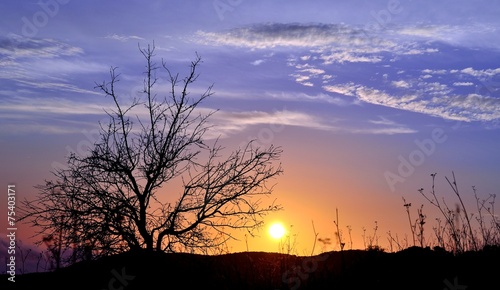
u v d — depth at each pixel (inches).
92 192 569.9
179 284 506.6
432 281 432.5
